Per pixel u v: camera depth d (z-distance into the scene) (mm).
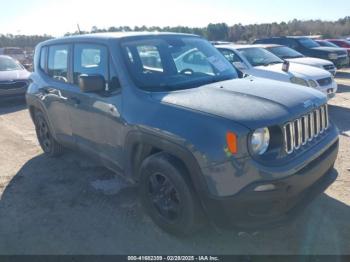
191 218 3131
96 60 4086
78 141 4625
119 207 4004
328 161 3332
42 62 5406
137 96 3516
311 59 11266
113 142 3854
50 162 5465
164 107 3240
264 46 11766
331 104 9266
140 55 3875
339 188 4203
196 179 2973
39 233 3580
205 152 2859
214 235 3422
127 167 3734
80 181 4719
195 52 4316
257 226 2895
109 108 3785
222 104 3102
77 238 3471
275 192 2785
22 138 6828
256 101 3156
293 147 3035
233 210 2871
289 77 8086
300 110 3113
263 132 2840
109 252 3246
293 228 3461
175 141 3031
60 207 4066
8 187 4641
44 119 5508
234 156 2775
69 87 4559
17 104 10531
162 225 3443
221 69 4336
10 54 28594
